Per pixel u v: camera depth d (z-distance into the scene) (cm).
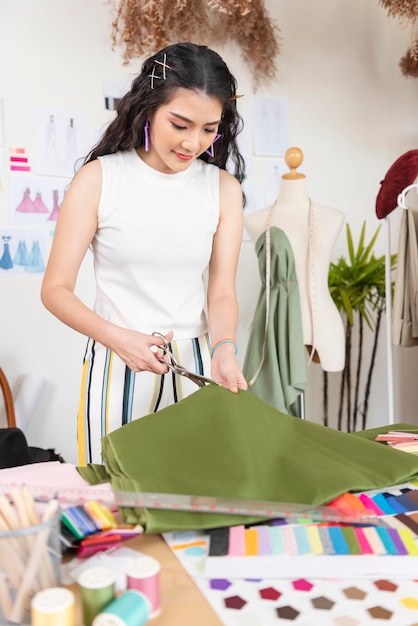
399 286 247
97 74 280
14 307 273
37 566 64
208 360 152
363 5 329
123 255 143
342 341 238
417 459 100
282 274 227
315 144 323
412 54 300
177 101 128
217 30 295
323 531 80
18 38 268
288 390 225
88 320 132
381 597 66
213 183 150
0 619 64
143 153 144
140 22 278
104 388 144
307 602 66
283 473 95
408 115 341
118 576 70
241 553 75
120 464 90
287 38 315
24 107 270
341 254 331
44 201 274
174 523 78
